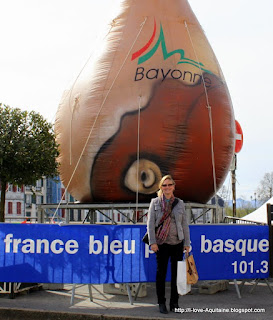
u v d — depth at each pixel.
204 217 10.86
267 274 7.42
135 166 9.56
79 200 10.96
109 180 9.77
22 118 9.98
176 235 6.01
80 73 10.60
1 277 6.77
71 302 6.62
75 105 10.23
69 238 6.78
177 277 5.91
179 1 10.92
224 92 10.59
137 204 9.65
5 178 9.96
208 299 7.08
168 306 6.53
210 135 9.94
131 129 9.52
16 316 6.15
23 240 6.77
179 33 10.42
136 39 10.19
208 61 10.60
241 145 15.13
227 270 7.18
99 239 6.80
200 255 7.08
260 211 13.89
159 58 9.92
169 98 9.60
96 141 9.75
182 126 9.58
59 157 10.68
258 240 7.37
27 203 48.66
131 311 6.18
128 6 10.75
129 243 6.86
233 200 16.59
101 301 6.91
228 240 7.20
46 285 7.88
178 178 9.69
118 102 9.67
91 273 6.77
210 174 10.18
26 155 9.73
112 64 10.05
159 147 9.48
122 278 6.80
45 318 6.06
